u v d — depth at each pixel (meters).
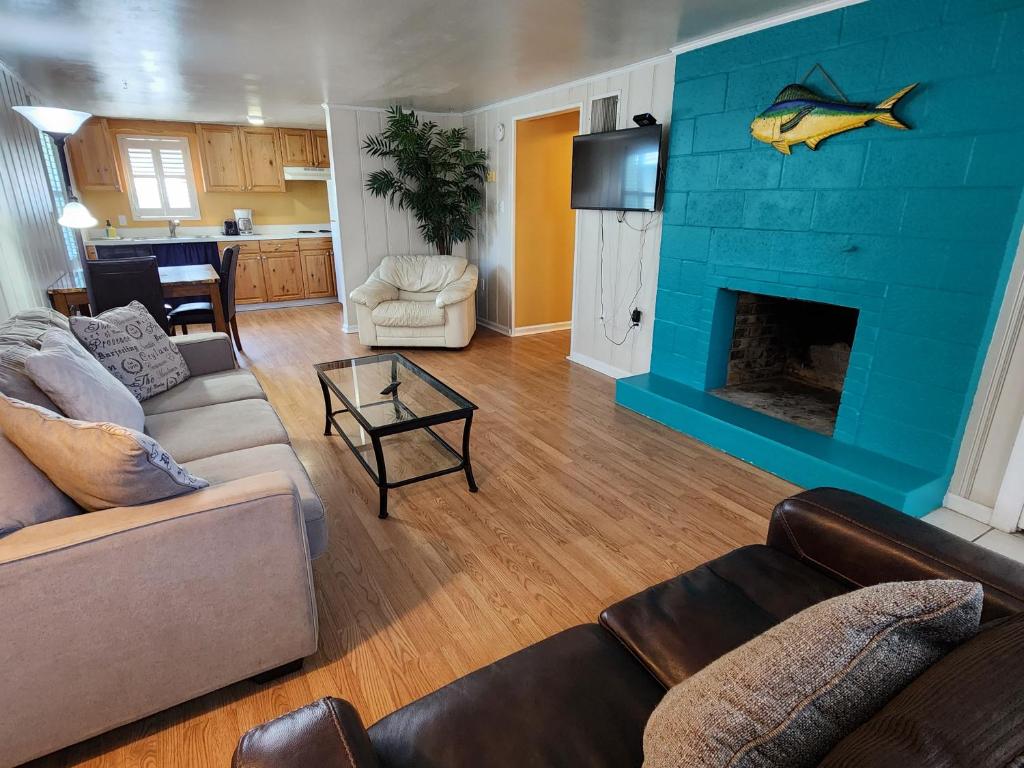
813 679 0.63
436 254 6.16
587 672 1.09
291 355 5.07
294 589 1.50
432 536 2.31
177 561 1.32
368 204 5.76
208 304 4.93
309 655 1.66
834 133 2.56
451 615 1.86
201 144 6.82
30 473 1.35
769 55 2.81
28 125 4.11
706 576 1.36
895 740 0.54
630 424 3.48
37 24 2.82
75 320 2.39
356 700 1.54
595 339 4.58
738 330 3.52
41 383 1.66
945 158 2.22
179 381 2.76
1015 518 2.29
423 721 0.97
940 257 2.29
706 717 0.64
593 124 4.20
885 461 2.55
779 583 1.31
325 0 2.53
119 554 1.24
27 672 1.21
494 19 2.81
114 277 3.86
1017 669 0.58
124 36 3.04
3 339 1.92
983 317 2.20
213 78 4.16
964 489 2.45
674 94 3.40
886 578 1.22
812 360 3.65
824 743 0.62
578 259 4.59
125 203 6.83
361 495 2.64
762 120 2.87
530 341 5.59
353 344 5.47
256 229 7.59
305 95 4.90
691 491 2.67
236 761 0.74
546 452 3.09
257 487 1.42
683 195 3.45
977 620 0.67
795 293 2.87
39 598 1.18
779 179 2.86
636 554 2.19
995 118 2.06
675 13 2.72
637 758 0.92
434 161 5.57
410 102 5.27
